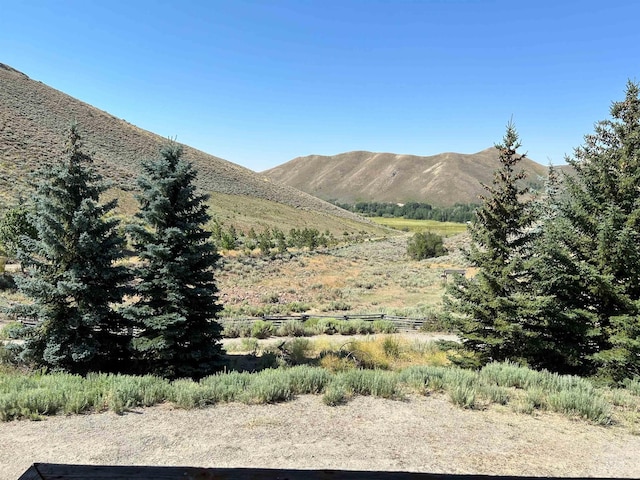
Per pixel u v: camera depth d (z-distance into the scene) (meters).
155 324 11.80
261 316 25.19
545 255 11.59
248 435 6.74
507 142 12.30
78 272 11.47
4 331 13.92
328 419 7.53
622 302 10.88
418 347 17.11
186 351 12.41
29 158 54.88
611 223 10.84
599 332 10.92
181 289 12.37
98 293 11.79
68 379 9.59
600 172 11.86
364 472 2.33
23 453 5.93
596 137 12.92
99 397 8.20
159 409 7.98
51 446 6.18
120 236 12.77
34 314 11.50
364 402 8.53
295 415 7.71
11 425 6.98
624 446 6.63
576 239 11.73
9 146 56.19
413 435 6.86
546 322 11.60
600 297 11.33
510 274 12.31
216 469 2.29
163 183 12.38
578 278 11.30
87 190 12.18
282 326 21.70
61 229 11.53
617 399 8.94
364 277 41.91
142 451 6.07
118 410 7.71
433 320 22.92
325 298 32.50
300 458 5.93
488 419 7.70
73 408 7.71
